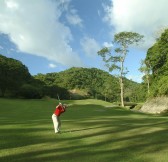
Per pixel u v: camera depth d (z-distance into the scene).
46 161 11.67
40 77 141.62
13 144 14.77
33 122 24.06
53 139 16.23
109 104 65.50
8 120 25.59
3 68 90.94
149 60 64.62
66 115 32.81
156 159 12.27
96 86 141.12
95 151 13.45
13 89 87.25
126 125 22.67
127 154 13.02
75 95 110.31
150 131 19.45
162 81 53.97
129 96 130.38
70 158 12.16
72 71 146.25
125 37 66.69
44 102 58.78
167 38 60.34
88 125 22.50
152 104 53.19
